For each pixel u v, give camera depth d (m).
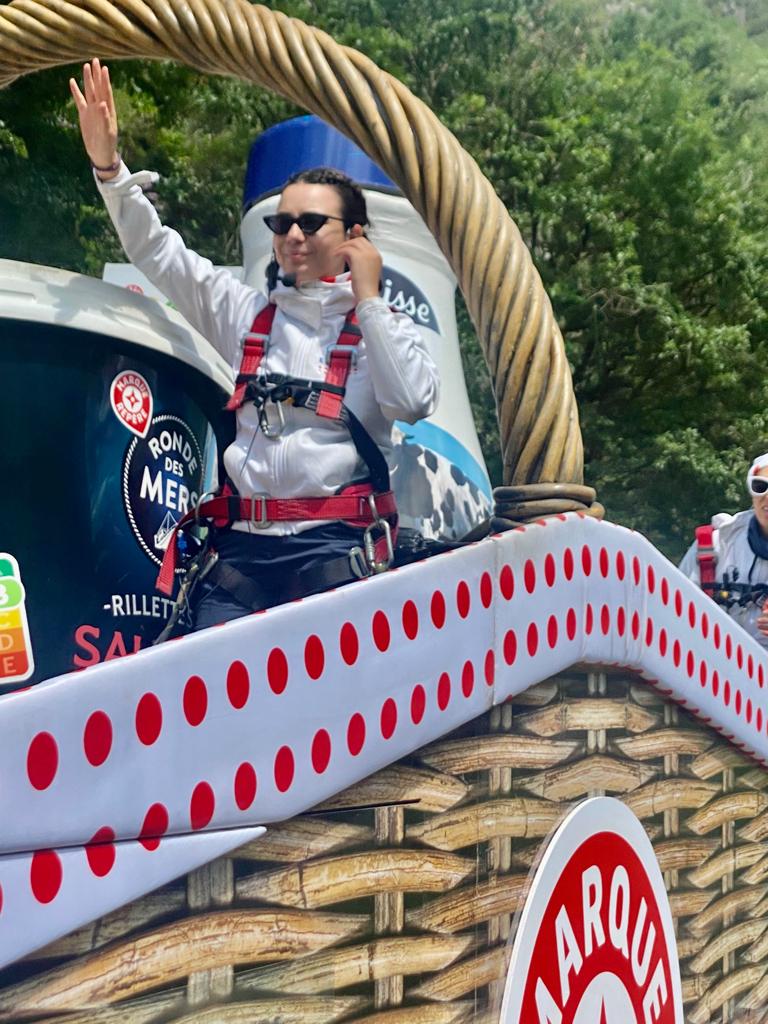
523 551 1.62
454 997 1.49
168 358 1.86
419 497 2.99
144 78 11.12
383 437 2.04
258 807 1.21
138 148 12.27
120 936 1.07
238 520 1.92
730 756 2.22
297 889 1.27
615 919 1.83
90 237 9.65
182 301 2.20
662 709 1.99
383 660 1.38
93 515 1.72
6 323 1.61
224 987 1.18
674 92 15.36
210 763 1.15
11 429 1.61
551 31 16.14
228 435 2.10
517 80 14.87
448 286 3.27
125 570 1.77
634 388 14.15
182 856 1.12
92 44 1.62
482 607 1.55
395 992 1.40
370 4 14.44
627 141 14.55
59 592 1.67
